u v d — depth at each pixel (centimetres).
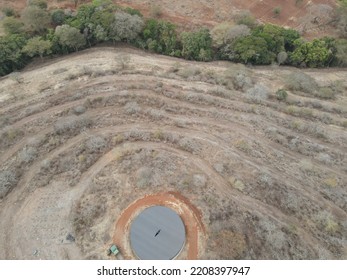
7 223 3612
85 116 4653
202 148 4325
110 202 3741
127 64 5900
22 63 6022
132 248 3381
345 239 3522
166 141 4388
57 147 4341
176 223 3522
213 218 3612
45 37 6216
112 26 6131
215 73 5738
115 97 5025
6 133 4534
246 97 5216
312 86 5634
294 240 3500
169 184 3888
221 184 3934
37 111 4878
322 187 3972
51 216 3647
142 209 3688
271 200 3806
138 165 4084
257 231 3534
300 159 4316
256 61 6166
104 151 4259
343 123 4944
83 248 3403
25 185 3947
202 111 4878
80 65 5897
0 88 5488
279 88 5616
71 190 3866
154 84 5341
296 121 4850
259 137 4553
